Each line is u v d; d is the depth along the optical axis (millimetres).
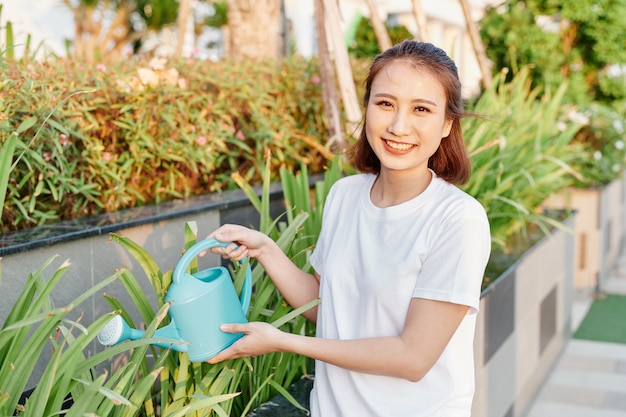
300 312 1562
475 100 4617
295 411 1786
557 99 4215
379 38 3523
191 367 1685
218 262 2746
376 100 1401
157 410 1967
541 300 3607
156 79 2814
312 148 3865
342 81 3238
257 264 1927
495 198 3207
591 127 5828
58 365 1316
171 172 2906
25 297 1397
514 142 3541
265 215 2039
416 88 1365
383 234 1434
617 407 3543
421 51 1399
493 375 2646
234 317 1505
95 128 2615
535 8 6105
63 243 2102
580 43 6242
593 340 4566
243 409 1928
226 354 1476
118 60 3266
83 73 2727
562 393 3717
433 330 1334
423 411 1387
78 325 1336
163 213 2520
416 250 1374
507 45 6062
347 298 1479
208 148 3023
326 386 1504
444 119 1427
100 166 2586
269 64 3812
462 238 1337
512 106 3957
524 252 3207
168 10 8109
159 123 2881
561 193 5477
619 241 6980
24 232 2145
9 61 2488
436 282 1338
